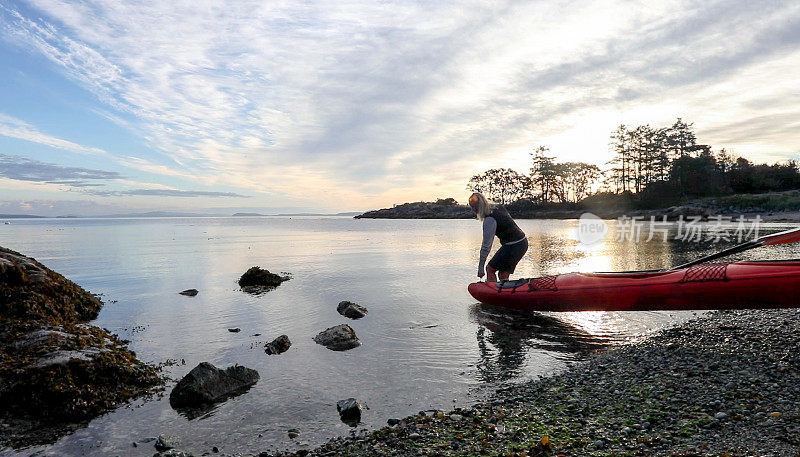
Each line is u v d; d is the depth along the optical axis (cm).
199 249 2548
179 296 1040
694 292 641
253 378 501
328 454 337
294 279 1285
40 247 2773
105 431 390
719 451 296
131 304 946
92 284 1234
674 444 313
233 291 1105
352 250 2336
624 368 498
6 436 381
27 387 432
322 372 524
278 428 387
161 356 595
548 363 536
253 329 732
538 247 2111
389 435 361
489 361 551
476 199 858
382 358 571
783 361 478
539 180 11481
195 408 434
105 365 481
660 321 707
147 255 2158
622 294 695
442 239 3344
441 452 325
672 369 481
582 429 350
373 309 859
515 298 800
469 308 851
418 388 470
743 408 367
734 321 668
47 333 541
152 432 386
